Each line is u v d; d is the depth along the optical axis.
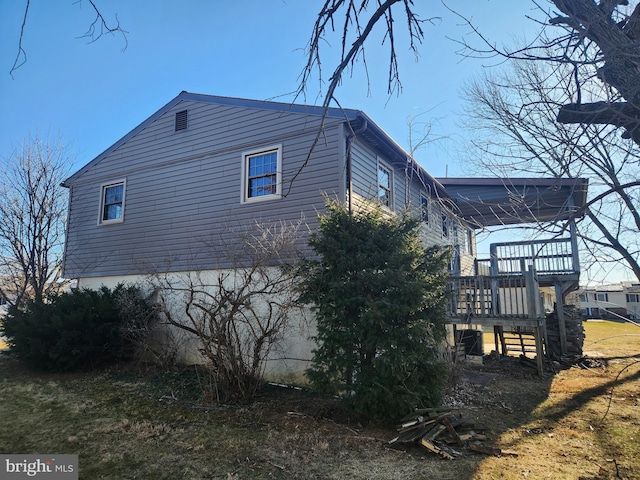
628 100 2.66
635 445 5.21
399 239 6.48
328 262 6.52
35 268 13.59
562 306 12.52
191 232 10.33
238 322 8.68
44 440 5.29
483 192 13.12
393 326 6.00
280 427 5.77
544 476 4.28
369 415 5.84
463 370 10.31
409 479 4.22
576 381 9.27
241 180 9.70
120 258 11.59
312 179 8.64
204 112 10.70
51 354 9.12
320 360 6.21
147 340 9.99
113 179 12.23
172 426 5.81
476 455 4.86
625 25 2.83
